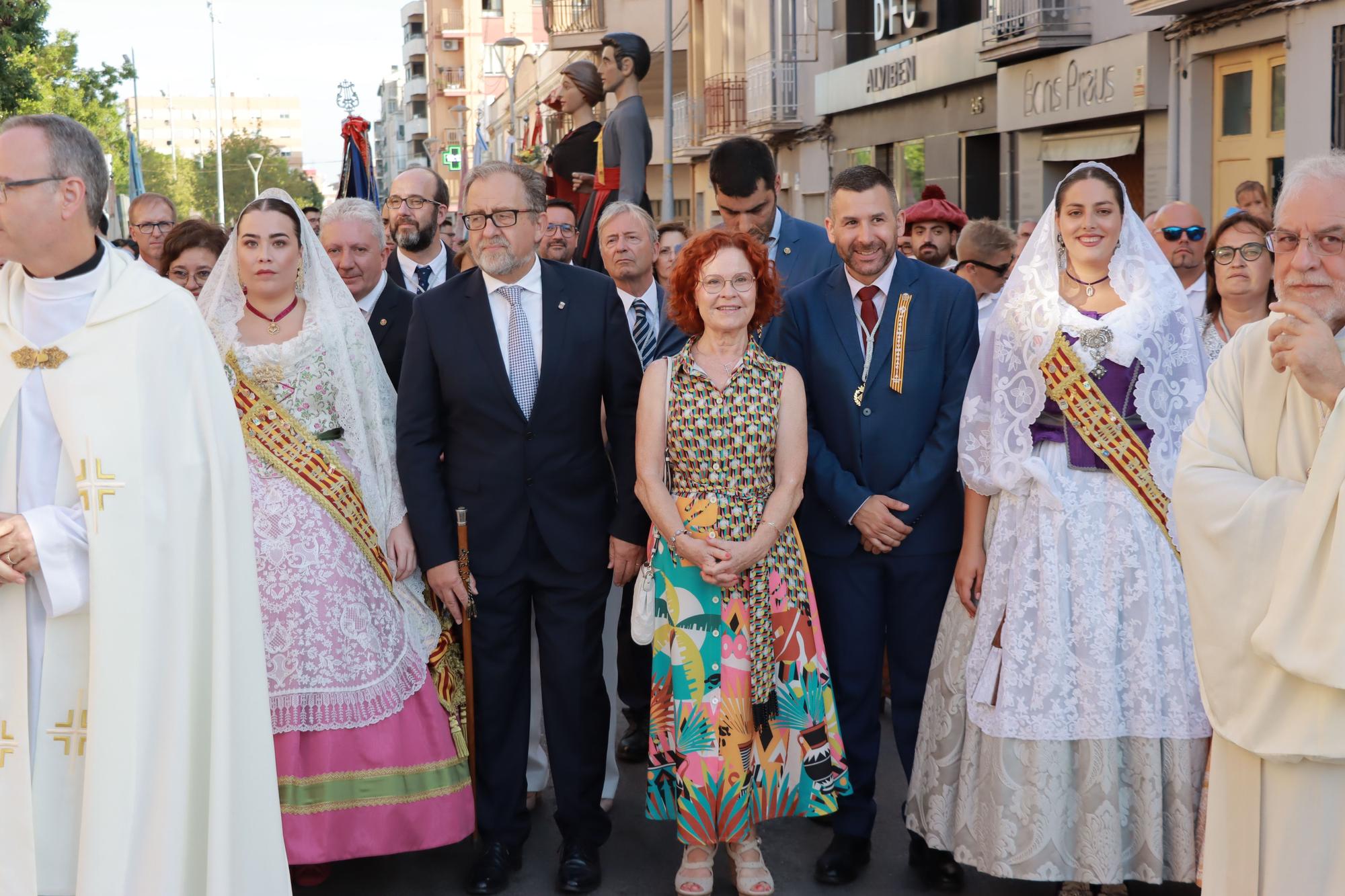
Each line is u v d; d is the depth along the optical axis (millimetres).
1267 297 4645
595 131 7703
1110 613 3920
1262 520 2955
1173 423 4012
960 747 4191
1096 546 3957
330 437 4289
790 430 4191
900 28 20156
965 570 4262
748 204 5188
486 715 4406
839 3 22797
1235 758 3082
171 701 3152
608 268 5613
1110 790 3881
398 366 5086
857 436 4414
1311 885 2949
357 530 4250
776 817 4262
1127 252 4105
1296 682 2918
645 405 4207
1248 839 3049
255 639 3312
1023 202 16906
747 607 4117
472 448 4387
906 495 4340
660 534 4184
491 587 4375
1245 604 2979
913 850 4422
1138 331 3984
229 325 4258
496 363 4344
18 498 3137
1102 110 14930
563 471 4398
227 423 3289
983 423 4207
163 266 5641
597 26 32438
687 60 31000
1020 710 3947
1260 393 3094
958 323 4445
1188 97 13766
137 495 3121
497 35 77688
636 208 5602
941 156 19375
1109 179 4047
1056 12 15438
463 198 4367
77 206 3098
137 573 3109
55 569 3045
